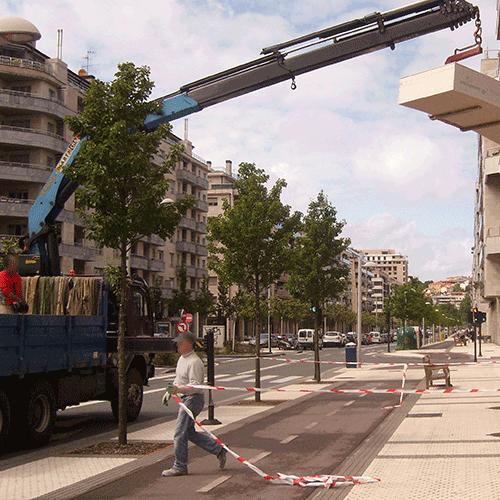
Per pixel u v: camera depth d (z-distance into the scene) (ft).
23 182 159.22
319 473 26.86
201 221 272.31
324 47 46.16
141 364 48.03
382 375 88.48
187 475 26.71
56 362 36.19
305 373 99.81
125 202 35.50
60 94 168.45
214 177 308.19
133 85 35.91
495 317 223.92
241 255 57.52
